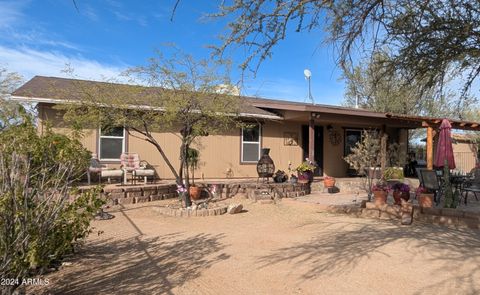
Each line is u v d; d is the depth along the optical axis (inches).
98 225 303.7
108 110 347.9
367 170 479.5
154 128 390.9
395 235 266.5
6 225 124.6
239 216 352.8
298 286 167.3
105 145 491.5
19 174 131.0
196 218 340.8
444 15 184.5
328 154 667.4
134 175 471.2
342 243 243.8
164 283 170.7
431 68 203.2
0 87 661.3
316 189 539.2
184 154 384.5
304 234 274.1
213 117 367.2
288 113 581.9
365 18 172.9
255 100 614.9
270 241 251.6
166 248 233.1
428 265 195.3
